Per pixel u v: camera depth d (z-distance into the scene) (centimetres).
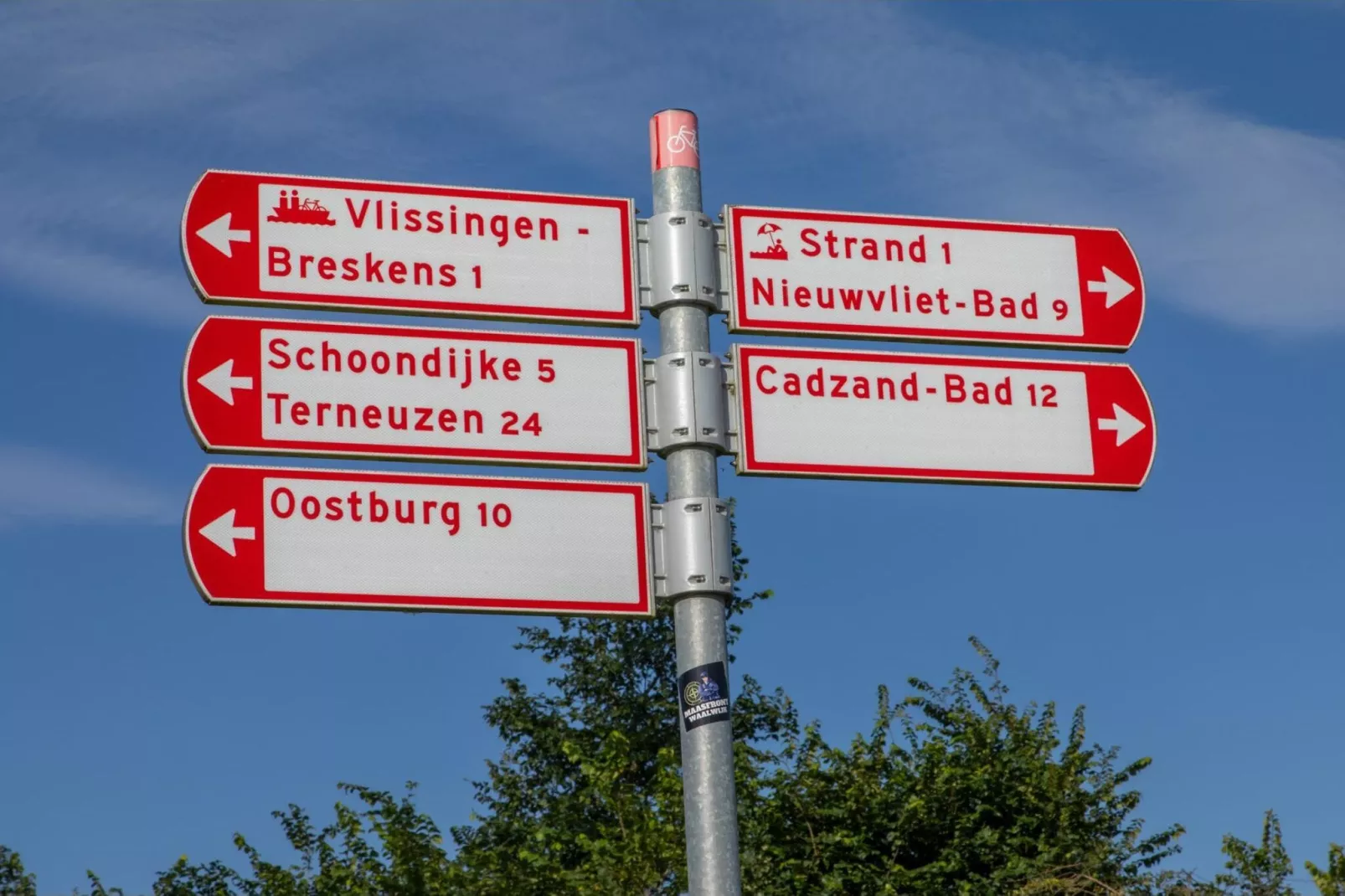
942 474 637
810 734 1881
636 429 617
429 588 584
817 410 632
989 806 1783
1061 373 662
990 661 1942
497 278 626
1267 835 1509
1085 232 685
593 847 1786
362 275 617
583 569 595
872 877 1752
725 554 604
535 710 2748
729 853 566
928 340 652
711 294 632
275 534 579
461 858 1811
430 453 600
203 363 591
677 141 646
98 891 2016
